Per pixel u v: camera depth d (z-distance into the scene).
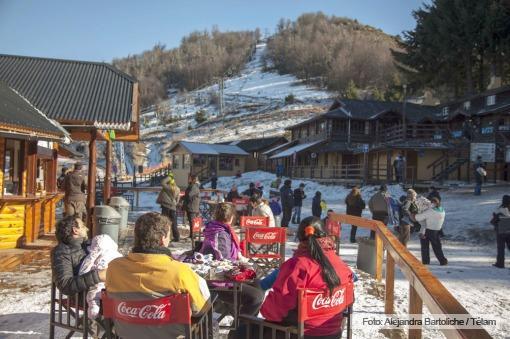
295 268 3.34
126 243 11.35
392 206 14.00
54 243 10.87
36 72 13.52
